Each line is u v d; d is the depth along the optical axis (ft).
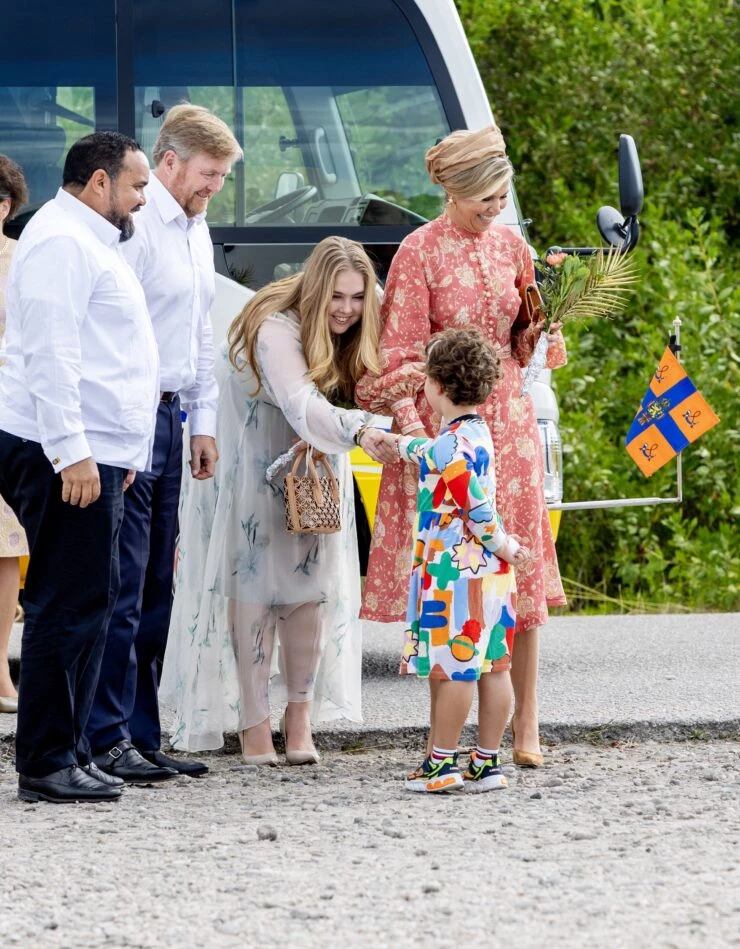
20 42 67.15
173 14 67.26
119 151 46.98
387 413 51.93
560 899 37.01
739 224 124.16
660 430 67.87
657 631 82.64
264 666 53.26
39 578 47.70
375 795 49.24
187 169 51.85
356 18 67.92
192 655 52.95
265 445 52.47
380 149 68.03
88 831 44.70
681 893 37.37
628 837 43.21
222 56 67.51
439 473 48.73
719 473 103.35
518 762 53.16
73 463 45.75
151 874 39.86
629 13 124.06
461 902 36.86
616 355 111.55
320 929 34.99
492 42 124.16
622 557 102.68
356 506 68.18
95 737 51.39
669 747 56.70
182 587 53.88
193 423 53.93
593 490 104.53
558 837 43.34
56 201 47.42
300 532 51.31
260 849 42.37
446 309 51.39
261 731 53.67
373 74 68.03
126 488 49.49
